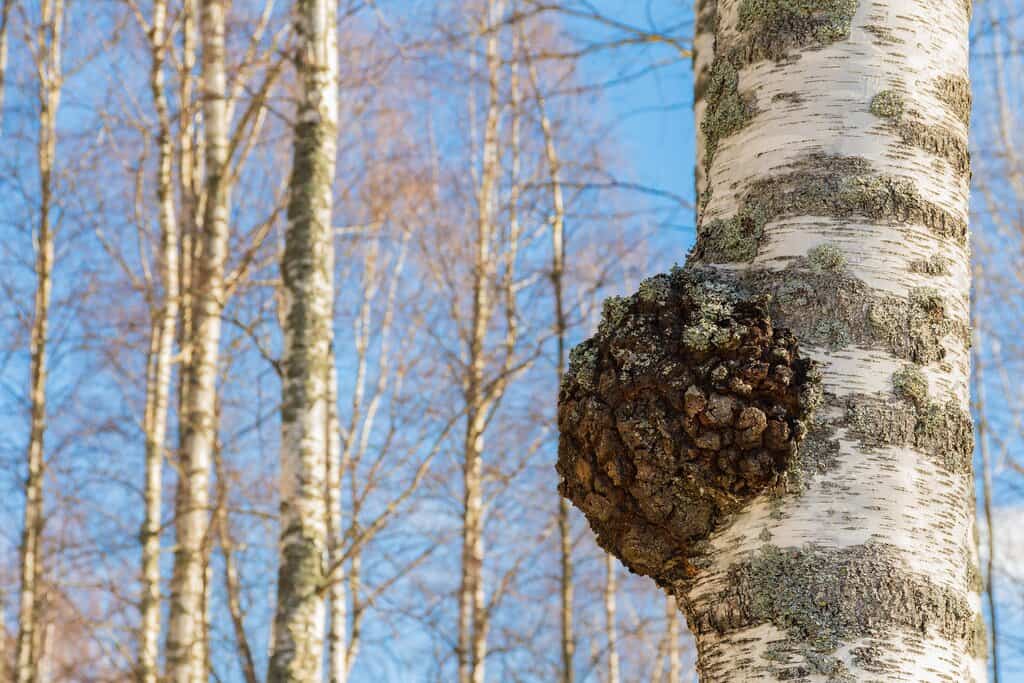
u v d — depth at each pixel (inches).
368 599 321.7
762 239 86.7
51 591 385.4
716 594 81.1
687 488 82.0
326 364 271.0
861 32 90.3
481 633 392.8
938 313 84.3
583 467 86.4
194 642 329.1
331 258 278.1
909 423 81.2
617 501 85.0
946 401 82.9
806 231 85.5
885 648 76.2
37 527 392.8
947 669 77.3
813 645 76.5
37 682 383.6
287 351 267.4
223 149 378.6
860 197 85.8
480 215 473.4
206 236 366.0
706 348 81.8
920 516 79.5
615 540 86.4
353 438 447.2
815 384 80.9
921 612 77.4
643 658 571.8
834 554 78.1
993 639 299.4
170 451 358.6
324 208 277.4
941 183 88.0
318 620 251.9
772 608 78.1
